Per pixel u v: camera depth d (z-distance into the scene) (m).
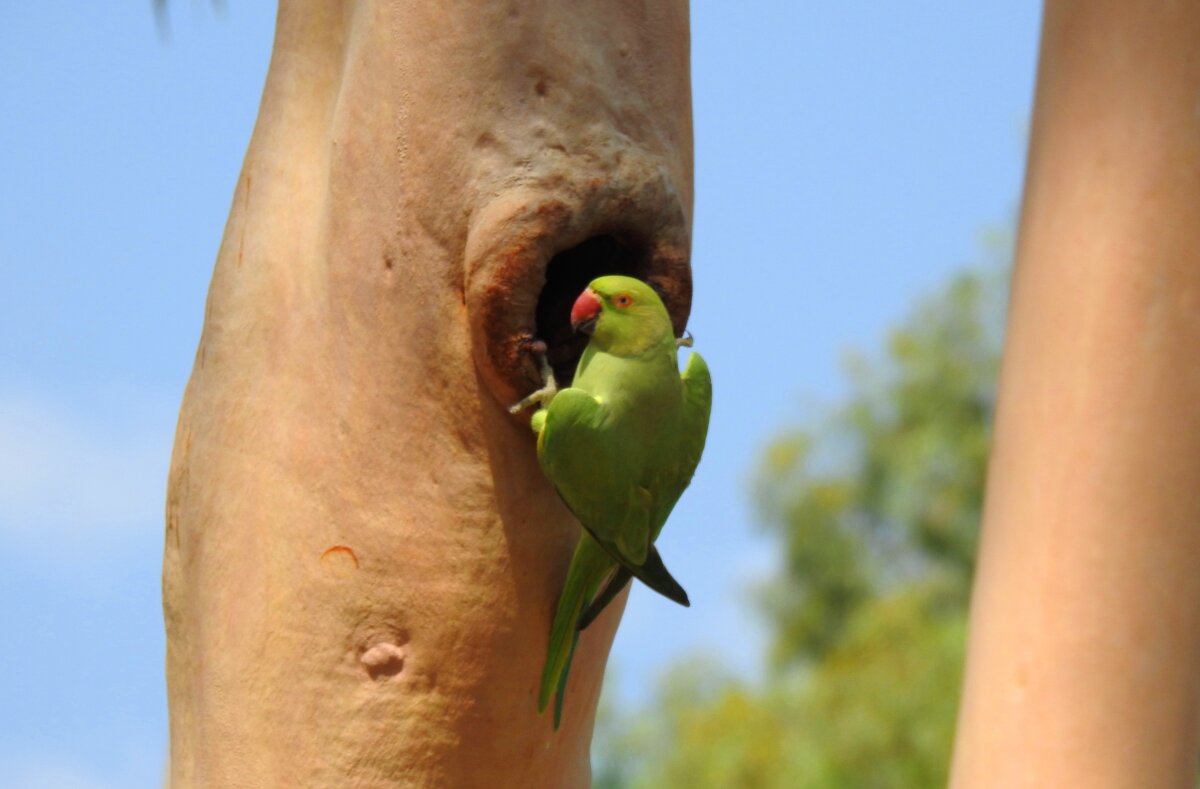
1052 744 6.26
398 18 8.73
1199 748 6.51
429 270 8.52
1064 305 6.65
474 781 8.82
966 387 28.28
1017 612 6.47
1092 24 6.79
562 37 8.59
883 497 28.00
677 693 27.41
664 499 8.55
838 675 23.97
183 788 9.33
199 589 9.20
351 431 8.70
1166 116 6.64
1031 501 6.55
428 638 8.62
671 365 8.47
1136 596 6.36
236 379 9.20
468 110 8.51
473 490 8.57
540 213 8.31
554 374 9.26
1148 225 6.59
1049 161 6.84
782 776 23.33
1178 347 6.52
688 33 9.31
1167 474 6.45
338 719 8.65
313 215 9.25
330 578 8.69
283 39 9.80
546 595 8.73
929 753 22.19
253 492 8.98
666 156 8.89
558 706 8.73
